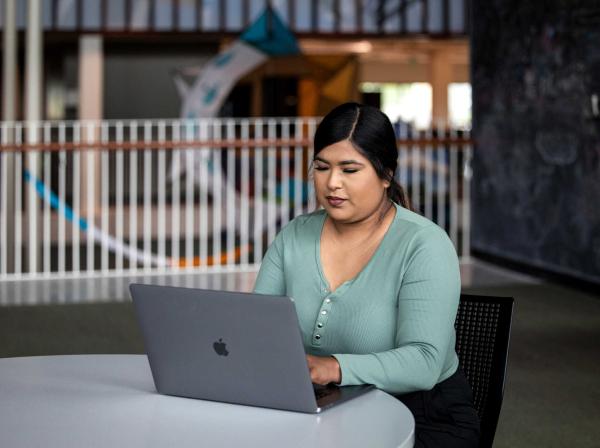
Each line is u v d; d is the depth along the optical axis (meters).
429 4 11.89
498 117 8.28
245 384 1.94
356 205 2.25
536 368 4.88
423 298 2.19
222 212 11.06
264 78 14.05
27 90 8.31
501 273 7.98
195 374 1.99
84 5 11.66
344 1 11.84
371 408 1.94
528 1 7.72
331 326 2.27
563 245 7.32
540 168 7.62
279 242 2.44
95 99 12.02
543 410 4.18
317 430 1.80
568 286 7.23
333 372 2.05
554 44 7.36
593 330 5.76
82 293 7.15
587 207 6.98
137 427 1.82
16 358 2.37
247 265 8.55
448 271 2.22
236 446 1.71
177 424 1.84
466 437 2.23
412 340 2.16
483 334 2.46
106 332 5.77
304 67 14.12
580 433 3.87
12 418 1.88
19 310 6.46
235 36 11.86
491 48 8.40
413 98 24.75
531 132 7.73
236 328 1.91
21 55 13.24
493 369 2.43
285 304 1.84
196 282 7.76
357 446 1.71
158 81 12.91
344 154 2.24
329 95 14.14
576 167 7.09
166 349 2.01
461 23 11.94
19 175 8.57
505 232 8.22
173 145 8.21
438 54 18.23
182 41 12.88
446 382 2.27
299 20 11.81
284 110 14.14
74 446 1.71
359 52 16.50
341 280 2.31
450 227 9.67
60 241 8.16
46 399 2.01
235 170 10.31
